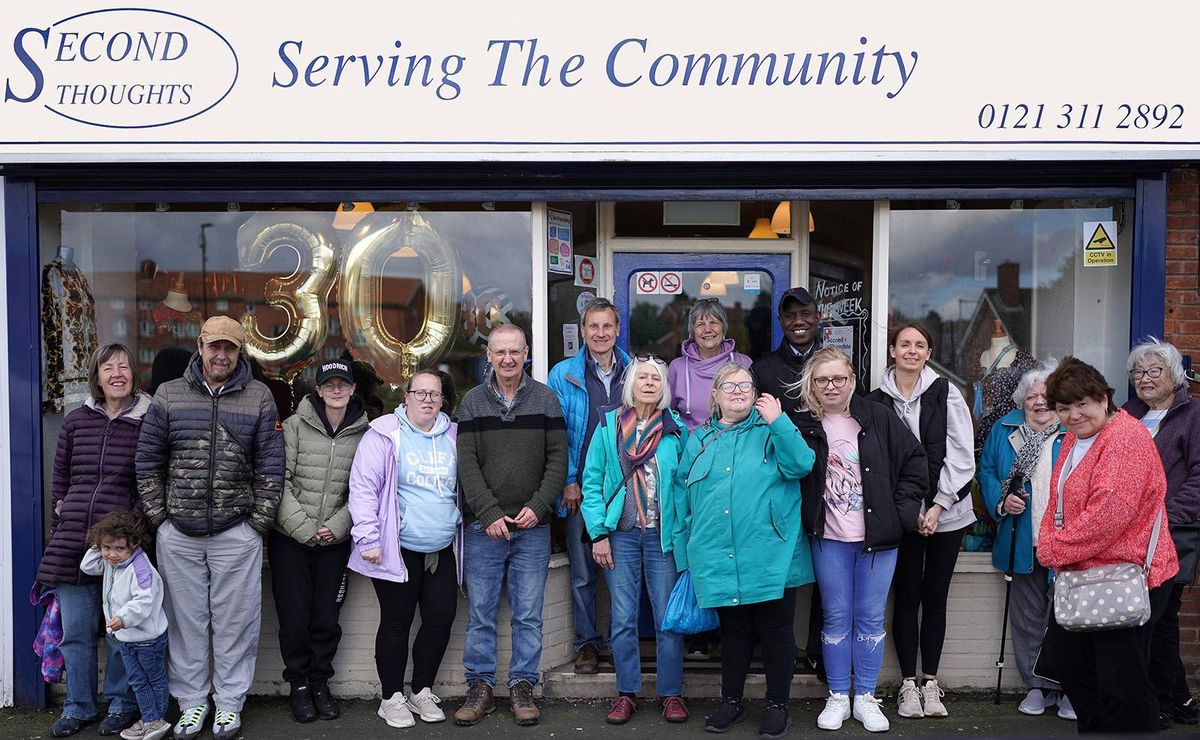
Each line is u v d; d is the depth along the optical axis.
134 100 4.59
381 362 4.98
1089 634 3.60
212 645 4.49
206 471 4.13
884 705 4.62
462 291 4.95
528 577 4.42
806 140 4.61
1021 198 4.79
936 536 4.44
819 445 4.14
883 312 4.89
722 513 4.05
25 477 4.67
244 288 4.99
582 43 4.56
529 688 4.43
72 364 4.90
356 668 4.71
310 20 4.55
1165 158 4.58
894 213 4.99
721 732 4.23
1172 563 3.54
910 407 4.39
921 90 4.58
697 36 4.55
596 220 5.15
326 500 4.33
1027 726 4.34
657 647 4.46
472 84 4.58
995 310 5.02
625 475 4.29
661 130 4.61
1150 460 3.44
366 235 4.98
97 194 4.72
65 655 4.32
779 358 4.57
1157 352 4.34
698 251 5.18
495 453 4.30
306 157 4.60
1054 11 4.55
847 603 4.23
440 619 4.41
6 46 4.55
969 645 4.75
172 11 4.54
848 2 4.54
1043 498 4.38
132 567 4.09
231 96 4.58
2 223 4.69
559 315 5.06
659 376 4.26
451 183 4.74
